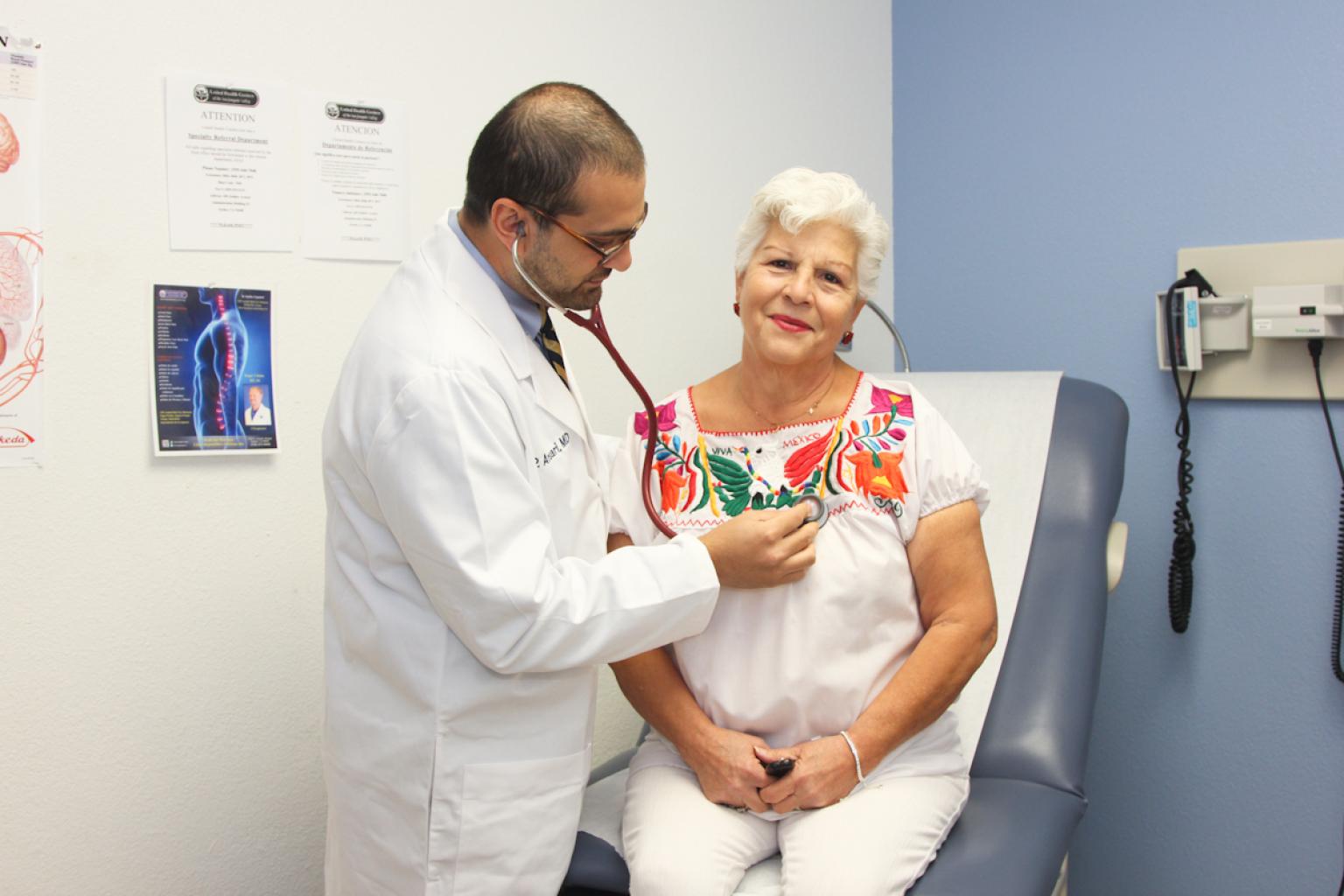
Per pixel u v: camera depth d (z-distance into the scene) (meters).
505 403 1.06
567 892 1.21
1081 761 1.29
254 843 1.43
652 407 1.22
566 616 1.03
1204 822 1.85
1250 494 1.78
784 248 1.22
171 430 1.32
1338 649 1.68
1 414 1.19
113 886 1.31
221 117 1.34
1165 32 1.83
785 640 1.18
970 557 1.22
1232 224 1.78
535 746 1.10
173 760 1.35
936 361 2.23
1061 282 2.01
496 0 1.61
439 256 1.12
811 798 1.12
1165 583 1.88
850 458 1.23
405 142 1.51
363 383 1.05
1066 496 1.55
